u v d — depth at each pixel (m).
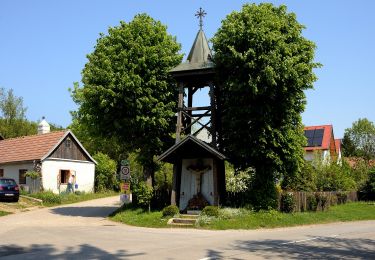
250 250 13.31
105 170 46.59
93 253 12.63
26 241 15.23
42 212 28.36
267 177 23.73
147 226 21.31
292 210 24.78
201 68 24.36
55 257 11.99
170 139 26.78
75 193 41.09
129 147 27.06
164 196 25.52
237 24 22.78
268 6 24.33
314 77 22.98
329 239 16.39
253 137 22.83
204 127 24.80
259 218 21.62
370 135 73.62
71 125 49.59
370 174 37.81
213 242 15.16
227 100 23.56
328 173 35.56
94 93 24.45
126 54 24.89
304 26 24.09
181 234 17.86
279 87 22.23
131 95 24.31
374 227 21.61
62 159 41.00
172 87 26.45
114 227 20.66
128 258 11.74
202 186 23.73
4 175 42.28
